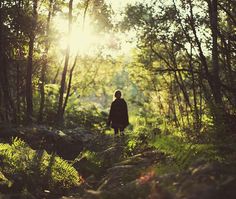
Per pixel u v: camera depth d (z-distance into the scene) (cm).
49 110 2561
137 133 1241
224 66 1400
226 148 716
